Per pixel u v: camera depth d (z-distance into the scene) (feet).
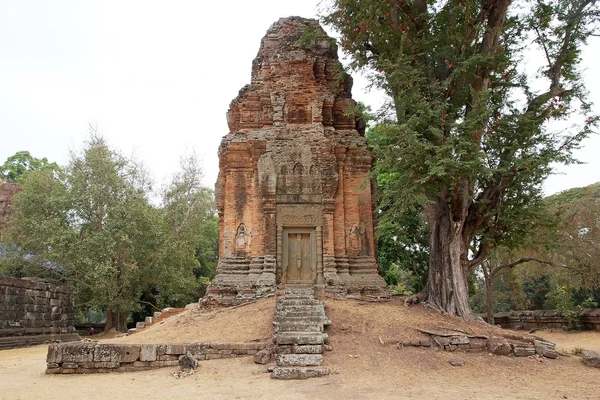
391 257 89.76
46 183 113.50
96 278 98.78
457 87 55.62
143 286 114.01
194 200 128.57
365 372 37.19
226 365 40.32
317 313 48.52
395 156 50.26
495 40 56.39
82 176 109.40
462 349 44.91
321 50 74.90
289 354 39.55
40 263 108.47
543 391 32.91
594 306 99.81
